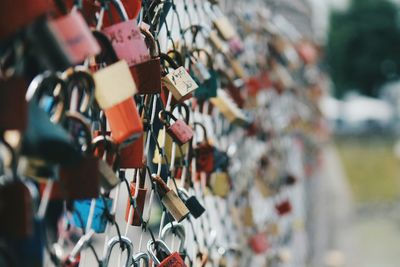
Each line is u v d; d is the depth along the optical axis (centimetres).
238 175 331
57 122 116
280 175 486
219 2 299
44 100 120
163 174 199
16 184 96
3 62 105
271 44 455
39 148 102
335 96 7506
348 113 5672
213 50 249
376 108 6425
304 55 715
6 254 97
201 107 241
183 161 204
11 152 98
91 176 116
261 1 462
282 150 518
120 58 149
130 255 155
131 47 150
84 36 115
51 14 118
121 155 151
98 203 145
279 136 500
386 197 2102
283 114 545
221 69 264
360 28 7500
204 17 268
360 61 7475
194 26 230
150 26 184
